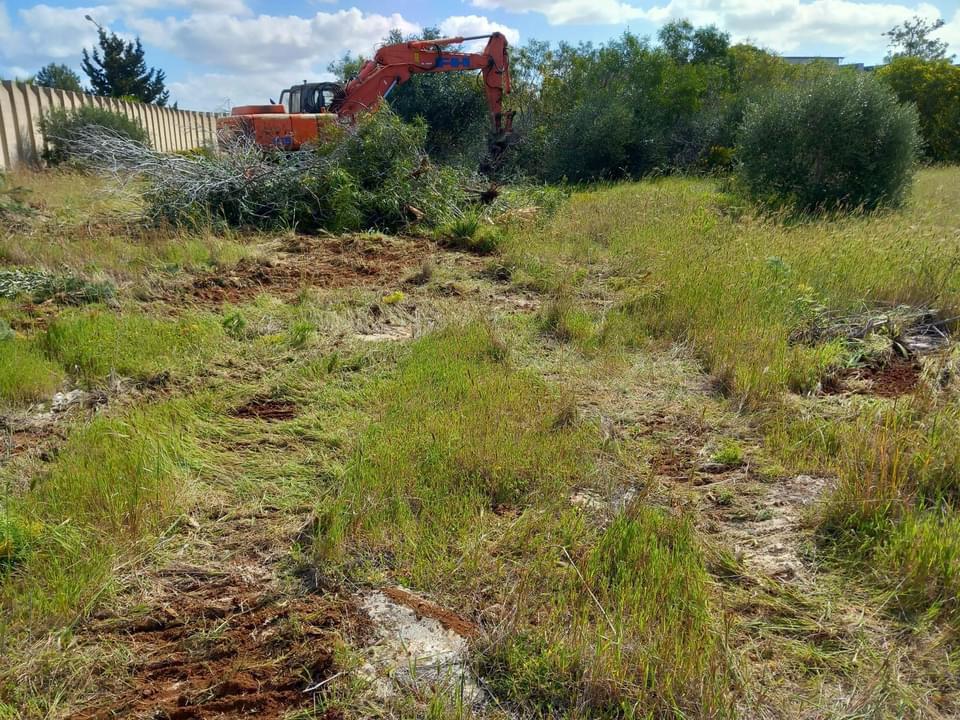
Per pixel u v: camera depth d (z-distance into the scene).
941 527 2.99
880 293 6.12
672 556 2.84
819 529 3.15
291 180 9.96
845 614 2.66
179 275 7.20
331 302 6.44
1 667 2.41
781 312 5.75
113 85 40.88
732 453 3.80
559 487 3.44
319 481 3.58
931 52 32.44
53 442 3.96
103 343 5.06
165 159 9.88
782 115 11.57
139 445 3.65
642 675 2.28
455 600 2.75
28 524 3.03
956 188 13.59
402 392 4.42
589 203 11.42
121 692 2.38
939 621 2.58
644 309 6.00
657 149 19.92
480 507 3.28
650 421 4.30
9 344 5.00
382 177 10.30
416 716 2.24
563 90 22.94
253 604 2.78
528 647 2.45
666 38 27.38
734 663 2.36
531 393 4.43
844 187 11.30
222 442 4.00
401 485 3.36
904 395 4.43
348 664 2.42
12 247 7.34
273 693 2.36
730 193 13.06
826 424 4.03
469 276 7.48
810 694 2.31
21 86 14.18
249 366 5.05
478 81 20.62
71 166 13.16
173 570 2.96
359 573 2.88
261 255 8.18
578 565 2.87
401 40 23.86
